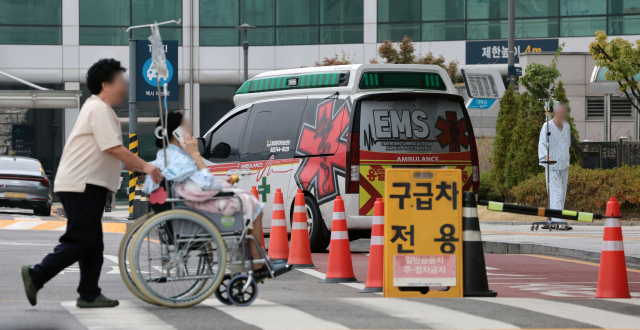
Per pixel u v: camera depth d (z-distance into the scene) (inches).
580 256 847.1
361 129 829.2
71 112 2598.4
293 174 887.7
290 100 914.7
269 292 583.5
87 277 467.5
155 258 456.8
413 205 521.7
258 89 962.1
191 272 463.2
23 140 2632.9
